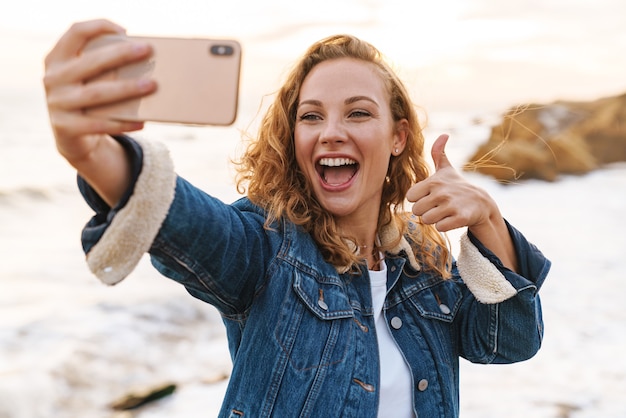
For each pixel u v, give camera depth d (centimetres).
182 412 517
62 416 518
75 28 127
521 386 539
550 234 1120
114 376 575
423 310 204
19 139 2391
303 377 172
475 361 212
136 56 124
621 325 671
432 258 215
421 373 195
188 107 129
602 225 1198
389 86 209
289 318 174
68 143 127
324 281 184
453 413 200
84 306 739
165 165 142
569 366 576
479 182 1568
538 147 1653
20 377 551
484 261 192
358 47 203
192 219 150
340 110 197
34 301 769
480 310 204
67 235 1185
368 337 190
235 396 172
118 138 140
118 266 139
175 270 156
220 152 2211
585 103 1855
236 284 168
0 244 1088
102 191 139
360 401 178
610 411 500
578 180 1639
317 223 195
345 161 199
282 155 201
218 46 129
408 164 224
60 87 124
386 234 212
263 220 186
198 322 705
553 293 779
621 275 859
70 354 600
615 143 1753
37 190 1476
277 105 205
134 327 678
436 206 187
